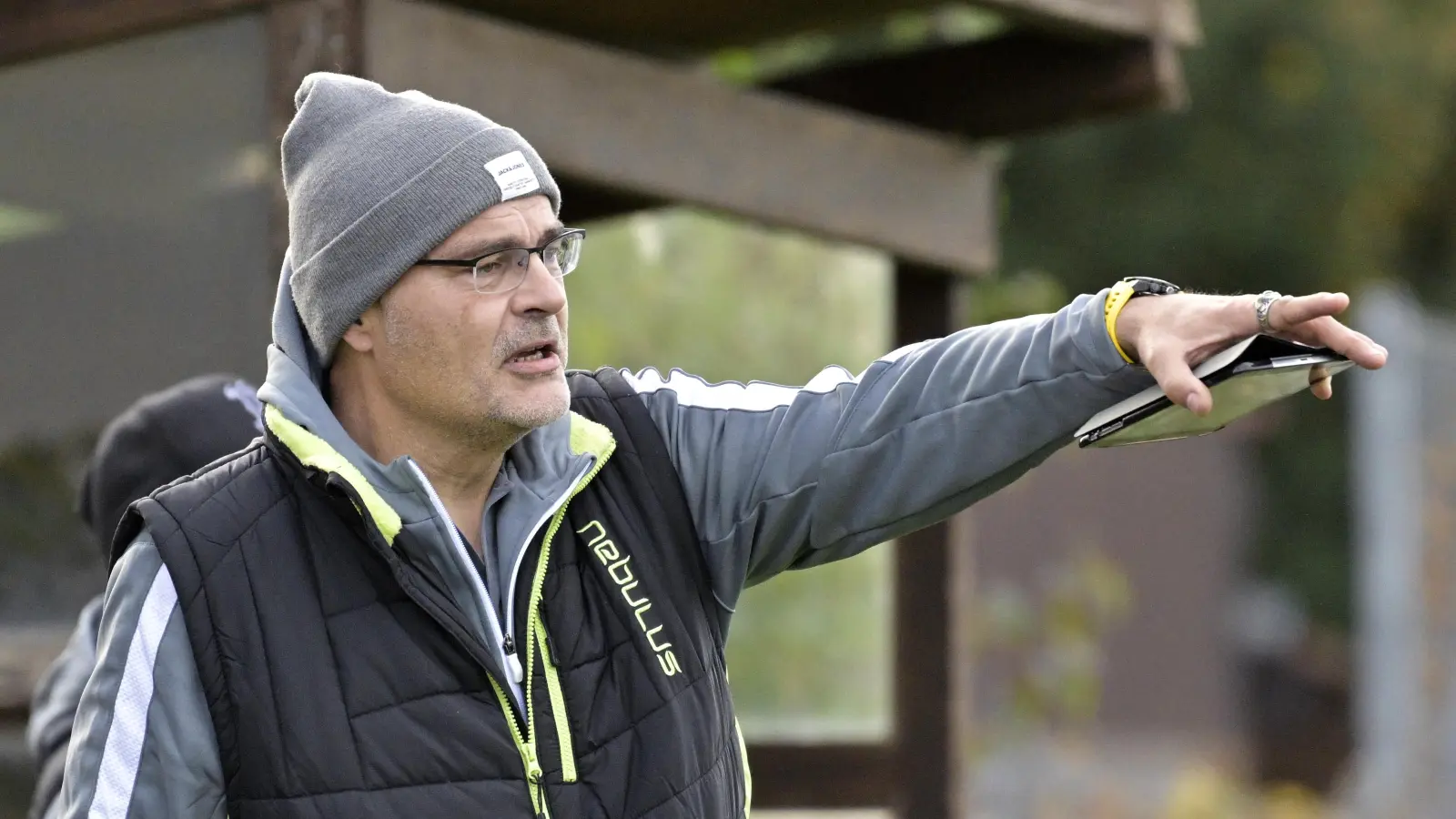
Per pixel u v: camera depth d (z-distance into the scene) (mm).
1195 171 47594
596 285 23125
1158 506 40281
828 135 15375
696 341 23812
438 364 7867
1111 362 7617
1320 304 6918
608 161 13664
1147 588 40531
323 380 8445
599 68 13625
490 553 7980
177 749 7492
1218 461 41438
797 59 23062
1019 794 32500
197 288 12953
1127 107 15852
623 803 7734
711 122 14453
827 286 25031
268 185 12297
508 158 7957
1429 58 50531
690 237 24188
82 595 13766
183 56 12656
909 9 15125
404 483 7684
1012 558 37344
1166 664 40656
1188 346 7254
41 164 13680
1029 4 14656
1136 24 15492
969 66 16578
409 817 7438
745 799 8414
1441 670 31188
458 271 7852
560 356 8039
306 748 7449
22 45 13344
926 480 8164
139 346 13305
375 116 8086
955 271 16562
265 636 7562
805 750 18281
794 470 8352
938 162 16344
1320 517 51500
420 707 7570
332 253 7949
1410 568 31406
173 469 10289
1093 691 32969
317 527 7777
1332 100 47969
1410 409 31500
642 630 7980
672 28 15398
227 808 7629
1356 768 34219
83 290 13594
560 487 7949
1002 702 32781
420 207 7820
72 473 13773
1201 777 35156
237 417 10531
